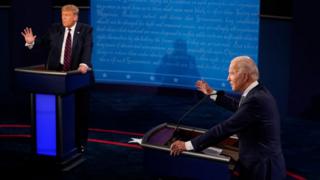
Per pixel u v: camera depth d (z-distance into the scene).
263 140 4.66
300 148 8.61
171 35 11.62
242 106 4.68
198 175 4.64
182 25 11.48
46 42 7.65
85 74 7.34
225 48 11.20
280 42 10.70
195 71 11.57
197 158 4.58
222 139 4.64
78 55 7.40
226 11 11.02
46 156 7.28
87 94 7.83
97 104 11.19
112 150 8.23
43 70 7.29
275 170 4.62
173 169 4.72
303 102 10.61
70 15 7.26
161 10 11.58
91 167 7.44
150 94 12.15
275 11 10.72
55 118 7.16
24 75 6.92
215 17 11.16
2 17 11.60
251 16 10.84
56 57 7.41
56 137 7.20
